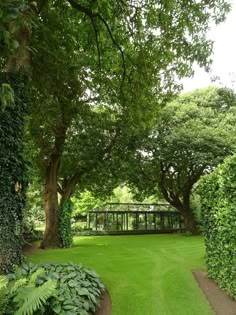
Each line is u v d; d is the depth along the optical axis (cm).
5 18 434
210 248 702
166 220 2244
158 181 1906
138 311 524
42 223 1819
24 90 682
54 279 504
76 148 1437
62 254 1090
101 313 523
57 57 913
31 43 799
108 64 1055
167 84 1074
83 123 1338
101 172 1545
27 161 677
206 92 1966
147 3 896
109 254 1085
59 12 909
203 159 1661
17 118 651
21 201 664
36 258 999
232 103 1948
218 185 637
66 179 1485
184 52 956
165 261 918
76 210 2188
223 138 1705
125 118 1328
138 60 1009
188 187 1906
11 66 675
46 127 1181
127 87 1103
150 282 680
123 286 656
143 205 2327
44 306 433
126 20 933
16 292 412
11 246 623
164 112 1752
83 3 898
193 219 1917
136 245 1364
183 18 905
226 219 579
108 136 1471
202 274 746
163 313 511
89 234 1973
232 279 558
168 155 1742
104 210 2175
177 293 600
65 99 1077
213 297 578
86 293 514
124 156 1600
